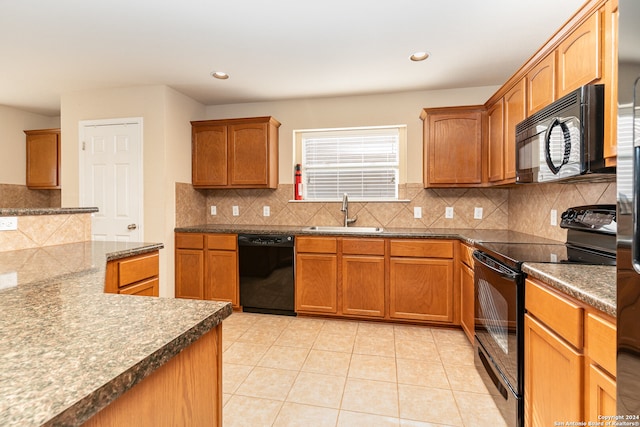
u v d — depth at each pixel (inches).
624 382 30.0
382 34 89.4
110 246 75.9
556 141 62.2
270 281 123.6
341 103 141.1
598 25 55.0
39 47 96.8
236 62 107.2
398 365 86.4
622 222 29.7
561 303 45.6
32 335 26.2
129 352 23.3
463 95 130.4
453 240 108.9
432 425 63.4
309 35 90.2
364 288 115.6
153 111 127.4
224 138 138.4
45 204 175.8
